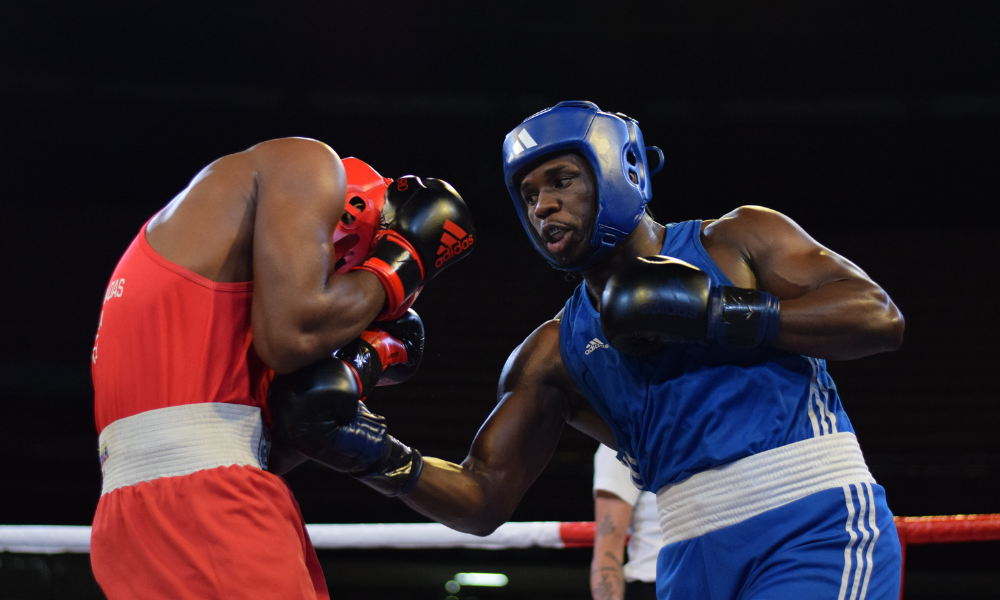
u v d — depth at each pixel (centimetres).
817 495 163
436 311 937
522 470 204
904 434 783
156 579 147
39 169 1012
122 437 156
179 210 166
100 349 163
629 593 287
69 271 922
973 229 1034
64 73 1001
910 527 274
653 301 162
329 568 671
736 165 1075
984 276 956
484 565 669
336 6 1015
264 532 150
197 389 156
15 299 892
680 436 175
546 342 208
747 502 165
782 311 162
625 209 178
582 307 193
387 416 797
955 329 895
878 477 696
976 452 758
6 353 832
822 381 177
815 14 1005
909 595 661
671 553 176
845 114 1061
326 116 1063
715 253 181
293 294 152
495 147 1067
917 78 1042
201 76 1037
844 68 1048
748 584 164
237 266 163
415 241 173
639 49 1053
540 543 296
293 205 157
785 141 1068
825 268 170
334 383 159
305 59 1044
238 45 1022
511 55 1064
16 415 797
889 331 162
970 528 271
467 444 773
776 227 179
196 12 989
